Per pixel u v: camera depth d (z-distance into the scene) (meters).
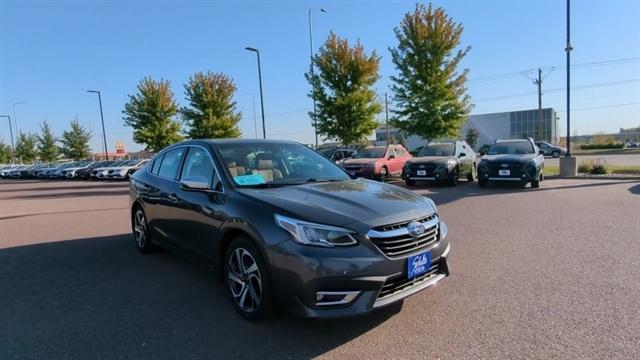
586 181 15.97
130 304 4.42
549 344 3.32
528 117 76.81
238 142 5.09
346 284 3.27
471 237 6.93
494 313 3.93
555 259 5.55
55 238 7.99
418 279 3.70
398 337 3.53
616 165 22.84
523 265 5.34
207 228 4.44
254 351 3.37
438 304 4.17
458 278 4.91
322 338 3.56
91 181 31.62
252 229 3.70
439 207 10.36
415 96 21.27
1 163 71.19
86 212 11.83
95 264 5.96
